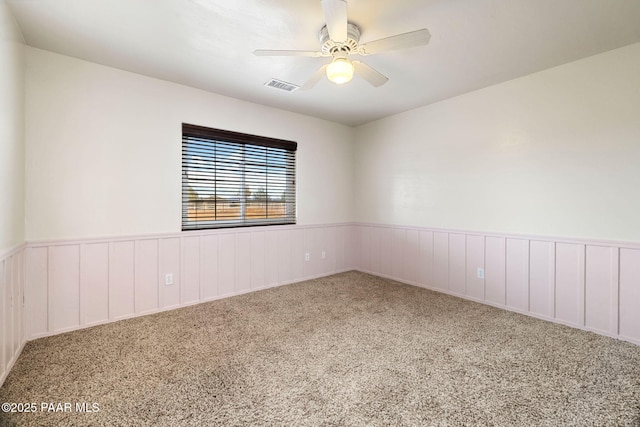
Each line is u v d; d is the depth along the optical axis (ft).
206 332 8.20
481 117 10.55
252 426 4.76
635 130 7.56
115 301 8.93
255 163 12.20
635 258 7.57
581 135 8.39
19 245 6.91
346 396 5.50
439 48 7.70
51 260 7.91
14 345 6.52
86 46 7.63
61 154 8.07
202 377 6.08
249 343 7.56
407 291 12.06
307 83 7.91
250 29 6.84
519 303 9.74
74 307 8.27
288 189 13.34
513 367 6.45
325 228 14.55
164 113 9.77
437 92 10.84
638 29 6.88
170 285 9.97
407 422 4.85
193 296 10.49
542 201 9.18
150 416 4.97
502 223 10.12
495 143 10.21
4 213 6.03
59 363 6.56
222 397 5.46
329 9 4.96
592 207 8.25
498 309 10.05
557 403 5.30
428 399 5.41
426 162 12.39
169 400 5.38
